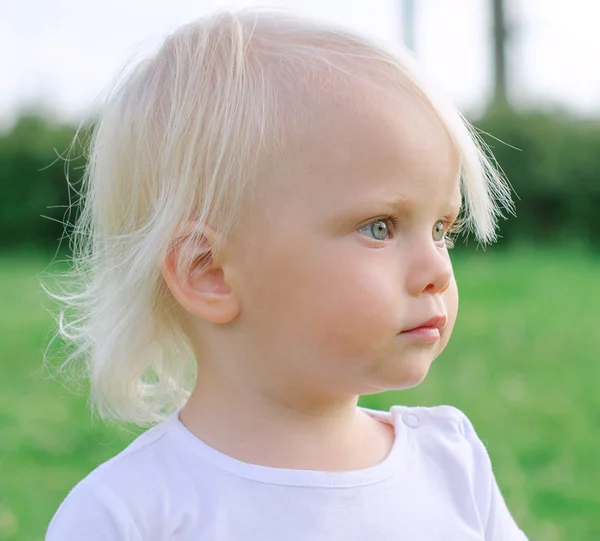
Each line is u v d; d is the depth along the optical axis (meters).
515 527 1.66
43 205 12.09
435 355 1.39
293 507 1.37
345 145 1.30
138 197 1.44
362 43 1.41
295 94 1.33
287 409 1.41
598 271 8.95
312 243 1.30
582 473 3.38
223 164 1.33
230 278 1.35
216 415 1.43
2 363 5.26
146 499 1.36
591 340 5.73
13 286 8.44
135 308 1.46
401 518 1.43
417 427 1.59
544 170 11.37
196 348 1.46
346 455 1.45
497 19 15.90
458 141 1.40
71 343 1.74
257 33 1.44
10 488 3.28
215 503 1.35
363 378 1.33
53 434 3.88
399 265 1.32
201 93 1.38
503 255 10.23
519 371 4.94
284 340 1.34
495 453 3.59
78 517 1.34
